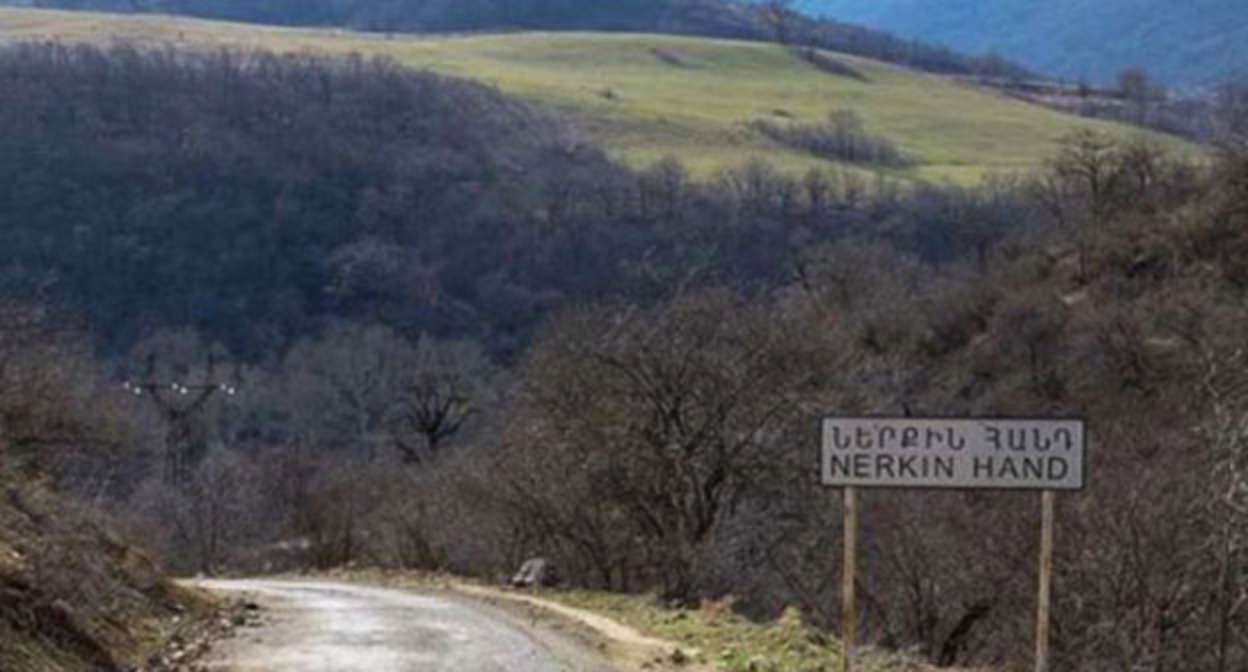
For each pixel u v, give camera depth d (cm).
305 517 6644
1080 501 3209
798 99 16362
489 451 5016
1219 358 4094
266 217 8631
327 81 10512
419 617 2648
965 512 3591
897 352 6012
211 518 6781
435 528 5378
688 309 4347
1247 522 2769
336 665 1905
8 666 1483
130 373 7338
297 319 8275
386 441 7662
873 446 1441
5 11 15338
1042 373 5584
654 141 12588
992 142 14800
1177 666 3008
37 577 1733
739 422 4134
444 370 7688
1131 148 9269
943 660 3362
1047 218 8662
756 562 3944
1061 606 3158
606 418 4203
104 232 8081
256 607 2803
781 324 4447
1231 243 6375
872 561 3631
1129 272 6525
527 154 10681
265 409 7794
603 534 4288
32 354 3528
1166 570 3020
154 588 2420
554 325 5594
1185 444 3419
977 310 6362
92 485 4838
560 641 2209
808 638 2138
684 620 2523
